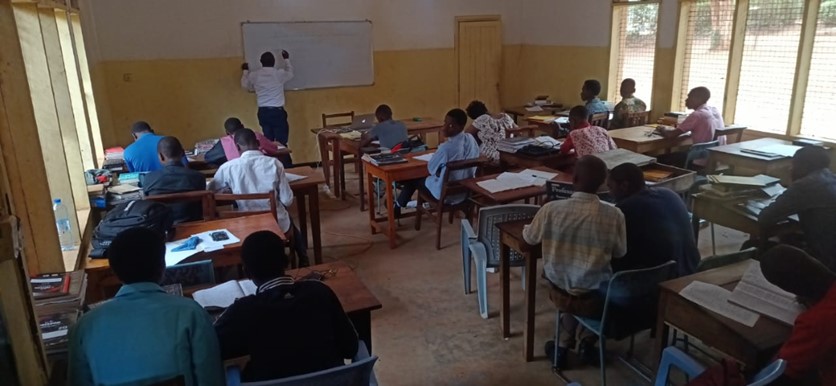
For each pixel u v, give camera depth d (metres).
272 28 6.70
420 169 4.33
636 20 6.61
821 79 4.91
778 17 5.12
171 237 2.79
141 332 1.54
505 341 3.05
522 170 4.00
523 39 8.30
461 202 4.31
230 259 2.66
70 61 4.07
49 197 2.53
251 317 1.71
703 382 1.79
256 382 1.58
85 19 5.24
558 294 2.57
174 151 3.44
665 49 6.20
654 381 2.22
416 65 7.65
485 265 3.21
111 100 6.20
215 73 6.57
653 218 2.50
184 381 1.40
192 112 6.57
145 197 3.22
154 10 6.16
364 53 7.27
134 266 1.59
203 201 3.19
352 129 5.89
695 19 5.92
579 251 2.46
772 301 1.97
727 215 3.24
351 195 5.79
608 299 2.32
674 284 2.15
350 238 4.62
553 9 7.66
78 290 2.00
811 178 2.84
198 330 1.57
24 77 2.42
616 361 2.82
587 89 5.98
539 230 2.55
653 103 6.46
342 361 1.91
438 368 2.83
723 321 1.88
